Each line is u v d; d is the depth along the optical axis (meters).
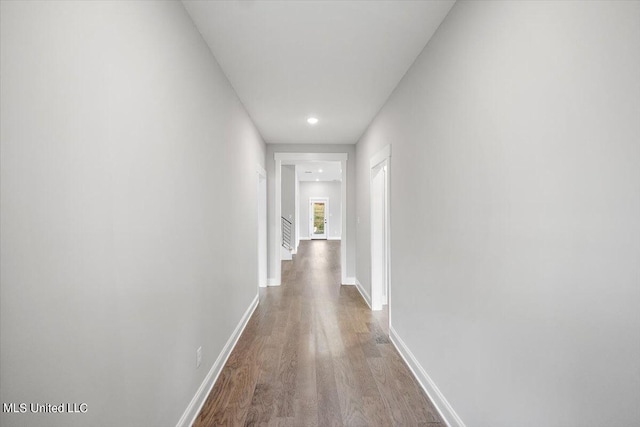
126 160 1.38
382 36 2.41
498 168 1.55
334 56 2.72
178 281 1.92
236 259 3.47
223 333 2.94
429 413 2.24
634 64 0.90
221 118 2.90
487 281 1.65
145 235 1.54
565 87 1.14
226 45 2.53
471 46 1.81
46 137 0.97
